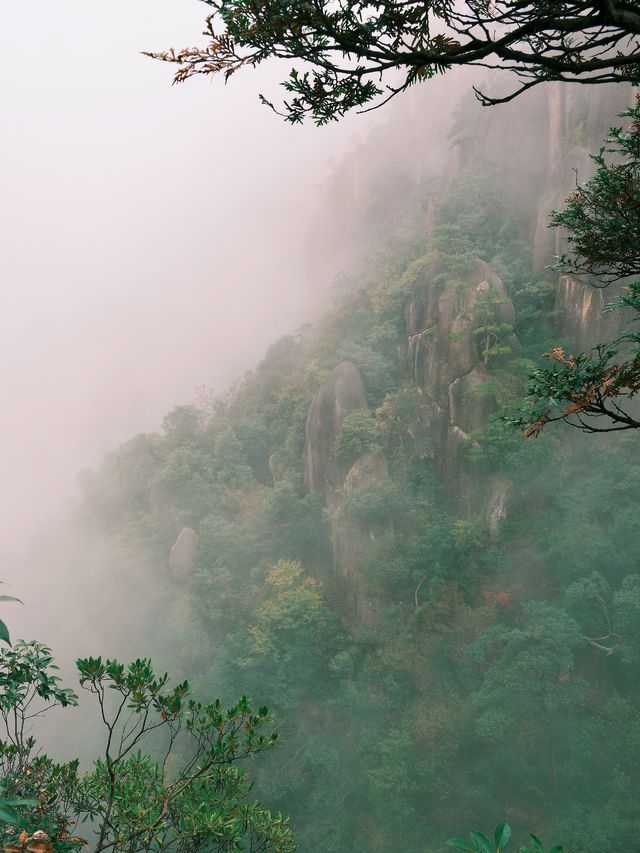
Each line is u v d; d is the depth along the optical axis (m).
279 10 3.87
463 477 52.59
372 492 52.09
